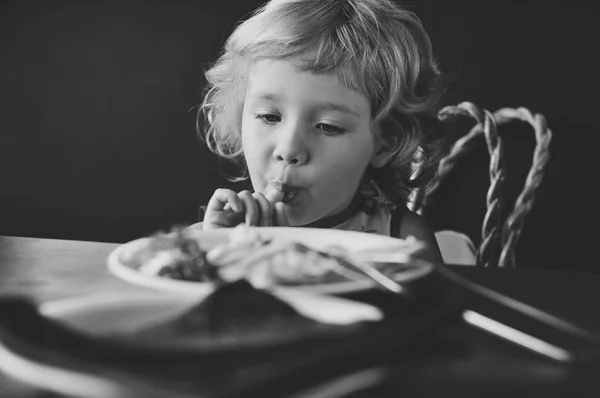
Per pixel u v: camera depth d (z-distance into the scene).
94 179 1.70
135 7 1.63
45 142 1.69
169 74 1.64
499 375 0.34
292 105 0.94
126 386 0.29
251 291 0.40
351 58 0.97
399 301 0.41
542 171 1.41
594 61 1.52
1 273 0.53
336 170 0.96
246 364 0.31
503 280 0.54
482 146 1.58
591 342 0.38
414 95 1.11
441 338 0.39
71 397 0.29
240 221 0.87
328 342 0.34
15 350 0.31
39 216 1.72
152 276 0.45
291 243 0.49
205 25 1.62
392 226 1.06
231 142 1.29
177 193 1.69
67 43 1.65
